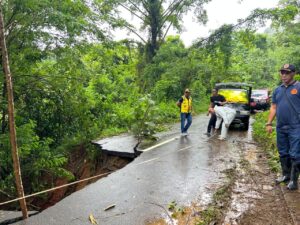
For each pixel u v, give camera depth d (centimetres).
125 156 981
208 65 2550
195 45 2350
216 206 499
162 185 606
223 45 2295
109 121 1512
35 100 1253
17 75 1073
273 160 787
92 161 1112
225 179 641
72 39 1081
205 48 2330
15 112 1123
